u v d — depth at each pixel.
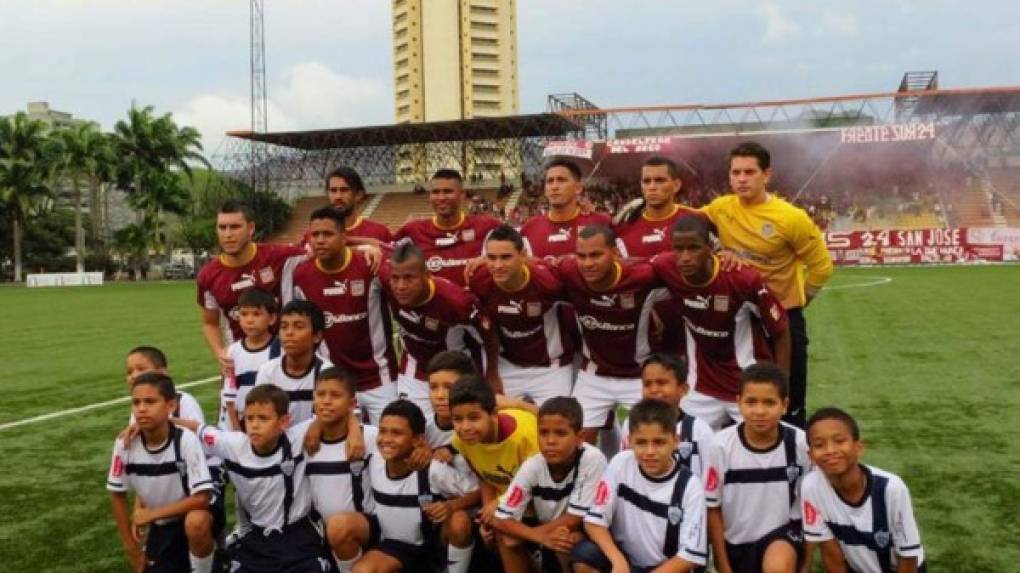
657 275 5.01
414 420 4.23
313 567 4.28
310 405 4.95
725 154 36.66
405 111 75.94
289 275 5.84
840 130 33.94
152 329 16.81
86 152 44.75
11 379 10.91
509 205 40.09
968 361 10.27
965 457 6.21
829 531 3.79
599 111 35.81
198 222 49.50
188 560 4.45
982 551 4.52
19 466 6.68
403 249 5.07
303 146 41.94
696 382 5.09
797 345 5.41
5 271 50.81
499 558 4.48
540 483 4.14
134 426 4.35
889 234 33.59
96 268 50.09
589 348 5.30
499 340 5.38
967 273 26.56
